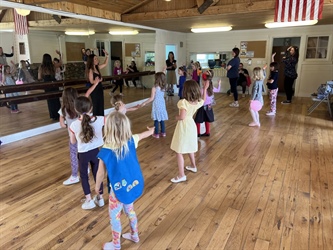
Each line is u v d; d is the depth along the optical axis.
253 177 3.11
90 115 2.38
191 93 2.79
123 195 1.78
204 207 2.51
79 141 2.36
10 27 4.77
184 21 6.46
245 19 6.21
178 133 2.93
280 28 8.56
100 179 1.88
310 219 2.29
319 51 8.30
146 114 6.39
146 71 8.48
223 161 3.59
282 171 3.26
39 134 4.82
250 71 9.34
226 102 7.91
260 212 2.41
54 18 5.43
